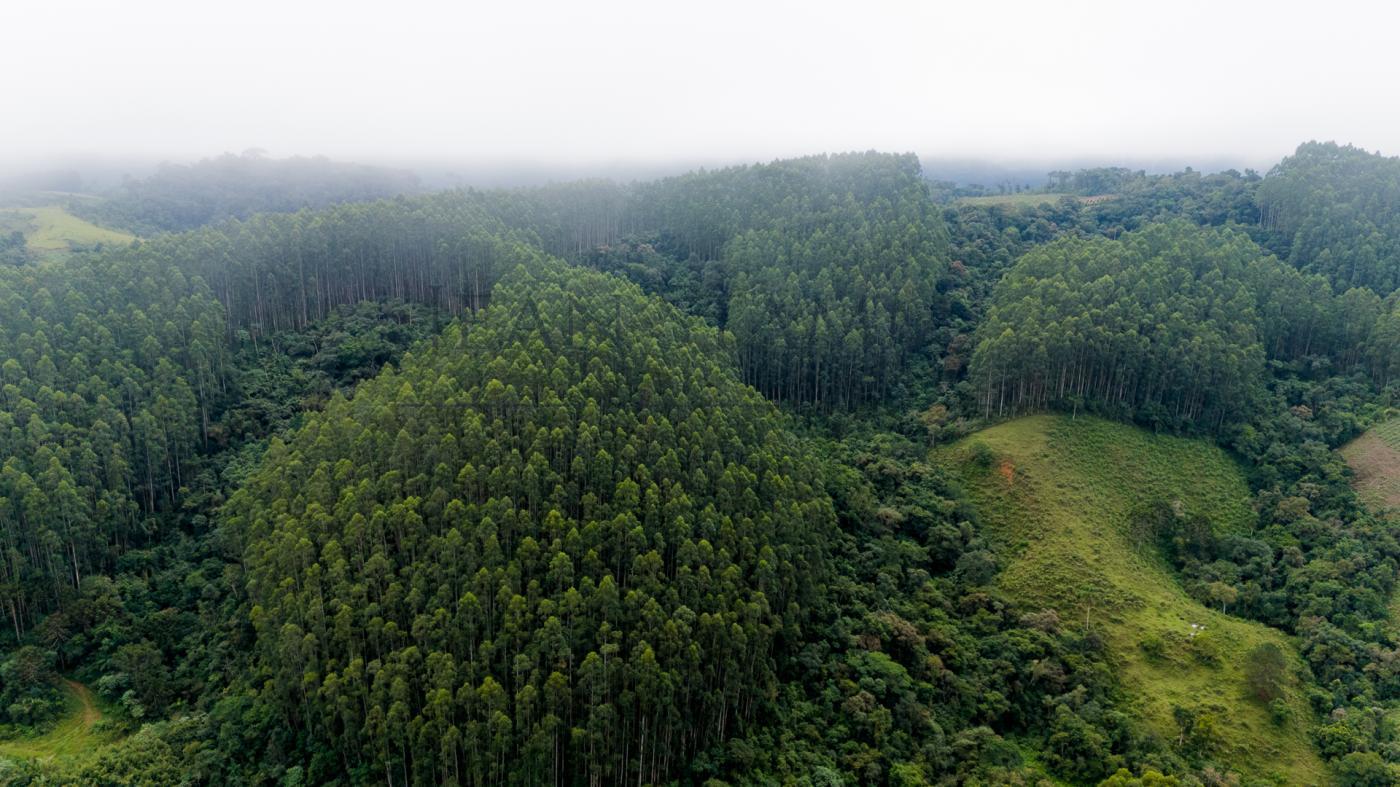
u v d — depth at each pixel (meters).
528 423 89.56
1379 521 112.31
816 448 131.50
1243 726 85.38
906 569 106.69
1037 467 119.50
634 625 76.75
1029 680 92.56
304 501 88.44
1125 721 85.44
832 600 97.88
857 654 90.88
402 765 73.06
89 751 81.06
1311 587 103.06
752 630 79.94
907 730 85.38
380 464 89.81
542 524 81.31
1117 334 131.25
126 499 104.94
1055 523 110.94
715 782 74.62
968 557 106.50
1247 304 141.25
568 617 75.88
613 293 131.12
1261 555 109.44
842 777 79.19
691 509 86.00
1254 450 129.12
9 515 92.38
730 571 81.31
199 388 122.38
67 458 98.88
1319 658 93.75
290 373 140.38
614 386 98.06
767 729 82.38
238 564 101.50
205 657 92.69
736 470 92.50
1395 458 122.12
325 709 74.94
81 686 90.75
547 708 72.31
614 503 84.00
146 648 92.25
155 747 79.75
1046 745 86.69
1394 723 85.56
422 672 73.56
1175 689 89.69
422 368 108.50
